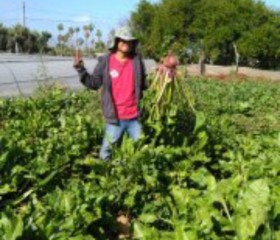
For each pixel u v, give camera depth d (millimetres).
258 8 45438
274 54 46375
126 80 6859
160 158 6504
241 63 48438
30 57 22828
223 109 13219
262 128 10695
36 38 54688
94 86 6949
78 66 6801
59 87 14430
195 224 4137
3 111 10859
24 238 4453
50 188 6336
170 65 7105
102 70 6867
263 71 39406
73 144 7484
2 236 4195
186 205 4734
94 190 5789
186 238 3971
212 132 7578
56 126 9031
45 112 10859
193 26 45406
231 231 4008
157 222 5336
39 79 16188
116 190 6020
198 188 6160
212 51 45562
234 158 6812
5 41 54125
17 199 5895
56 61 19234
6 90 14891
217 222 4055
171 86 7105
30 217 4750
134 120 6973
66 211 5125
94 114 10969
